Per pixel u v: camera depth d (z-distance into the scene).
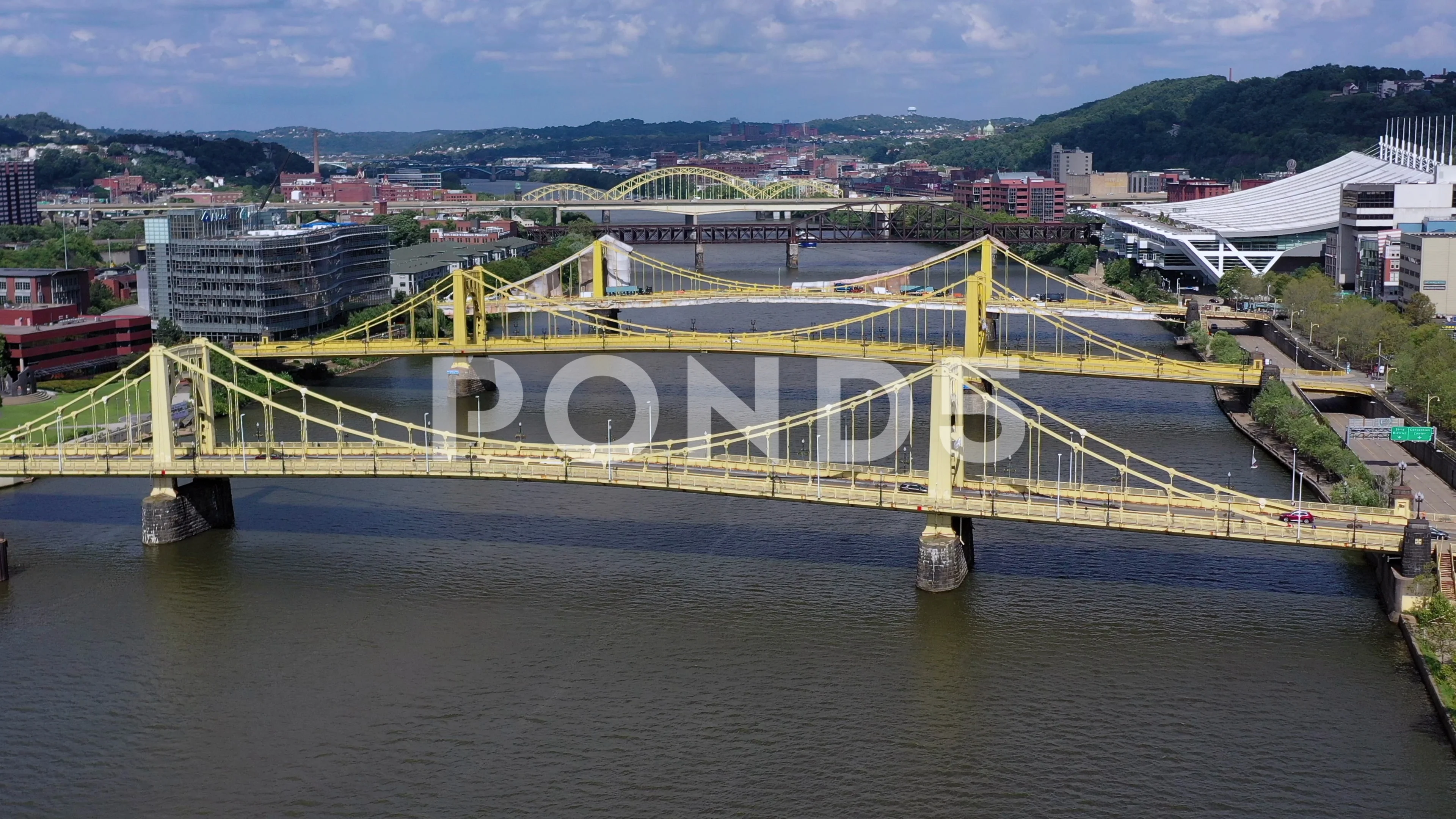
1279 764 144.38
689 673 165.12
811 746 149.00
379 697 160.50
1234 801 138.25
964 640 173.38
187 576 198.00
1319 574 194.62
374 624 180.25
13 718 156.62
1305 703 156.38
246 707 158.62
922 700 158.50
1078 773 143.38
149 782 143.62
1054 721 153.50
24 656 171.88
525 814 137.25
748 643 173.25
